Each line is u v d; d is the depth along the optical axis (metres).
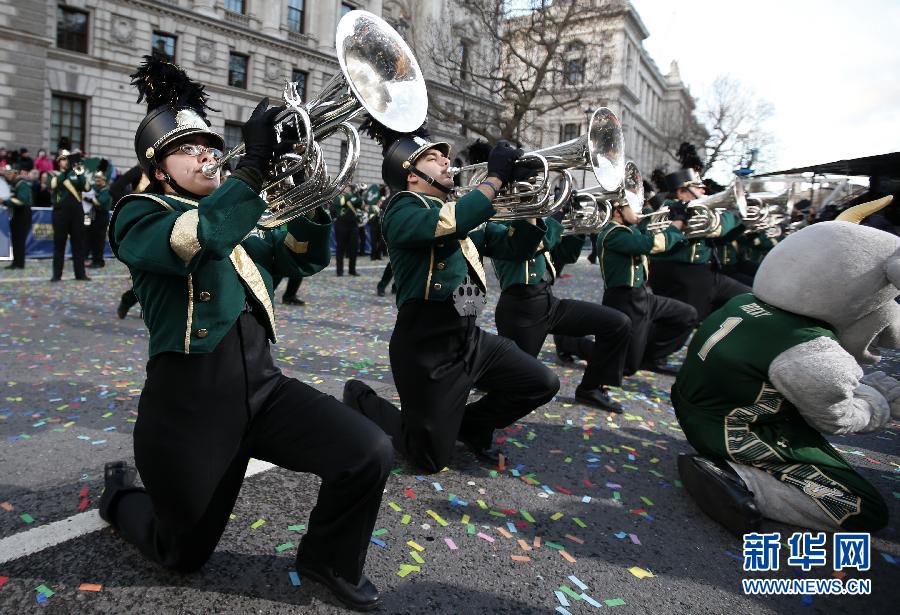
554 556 2.50
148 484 1.87
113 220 1.82
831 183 9.52
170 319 1.81
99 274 10.69
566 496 3.06
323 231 2.24
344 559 2.04
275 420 1.99
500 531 2.66
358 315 8.30
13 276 9.90
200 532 1.95
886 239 2.65
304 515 2.67
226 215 1.67
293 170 1.91
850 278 2.62
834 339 2.68
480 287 3.05
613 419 4.34
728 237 6.42
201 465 1.84
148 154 1.90
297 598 2.10
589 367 4.58
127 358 5.29
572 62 25.56
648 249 4.71
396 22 27.36
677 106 75.81
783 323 2.76
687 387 3.13
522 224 3.38
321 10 28.22
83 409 3.94
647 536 2.71
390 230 2.77
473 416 3.39
